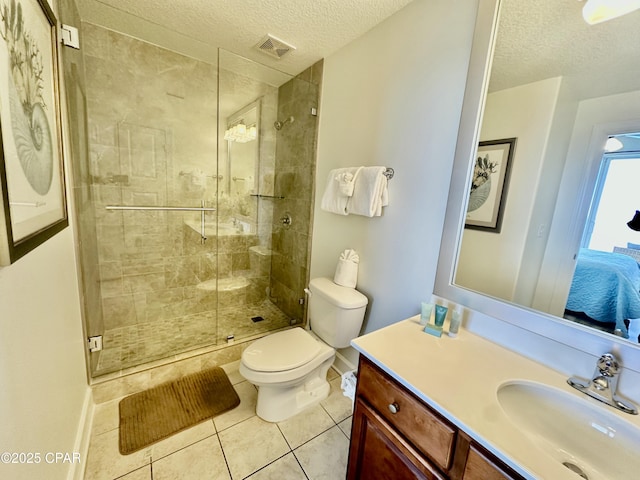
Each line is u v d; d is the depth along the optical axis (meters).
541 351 0.94
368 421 0.97
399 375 0.83
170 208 2.29
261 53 1.96
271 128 2.60
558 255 0.90
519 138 0.98
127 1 1.47
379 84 1.56
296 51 1.89
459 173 1.16
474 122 1.10
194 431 1.43
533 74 0.94
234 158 2.49
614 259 0.79
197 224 2.44
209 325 2.35
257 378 1.36
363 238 1.72
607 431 0.73
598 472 0.71
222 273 2.63
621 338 0.78
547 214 0.92
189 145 2.28
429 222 1.32
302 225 2.35
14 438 0.61
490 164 1.07
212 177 2.43
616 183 0.78
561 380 0.85
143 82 2.00
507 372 0.88
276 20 1.55
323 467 1.27
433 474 0.75
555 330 0.90
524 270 0.99
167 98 2.12
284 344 1.57
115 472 1.20
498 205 1.05
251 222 2.71
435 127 1.27
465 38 1.14
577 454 0.75
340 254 1.93
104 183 1.99
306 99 2.18
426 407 0.77
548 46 0.91
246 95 2.40
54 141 1.00
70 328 1.20
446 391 0.77
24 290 0.70
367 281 1.71
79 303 1.42
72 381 1.18
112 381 1.60
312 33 1.66
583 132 0.84
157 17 1.60
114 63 1.88
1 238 0.53
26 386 0.69
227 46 1.89
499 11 1.01
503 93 1.02
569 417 0.79
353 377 1.44
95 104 1.87
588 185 0.83
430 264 1.33
